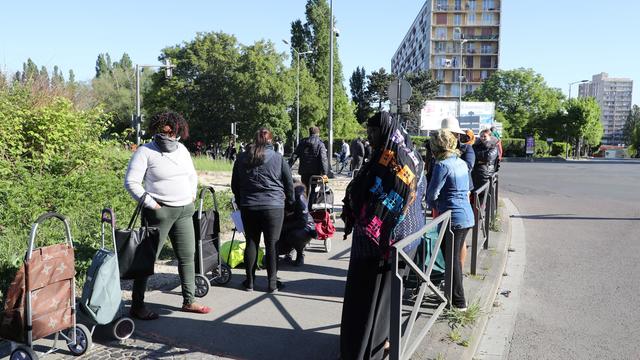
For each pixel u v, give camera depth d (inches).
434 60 4323.3
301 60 2308.1
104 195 337.4
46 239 249.0
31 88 451.2
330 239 311.7
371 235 132.6
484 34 4288.9
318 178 317.1
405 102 452.4
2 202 279.6
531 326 186.9
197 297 207.2
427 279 151.0
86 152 418.0
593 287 234.7
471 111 2084.2
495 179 391.5
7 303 137.9
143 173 172.4
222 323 179.5
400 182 132.3
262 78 1750.7
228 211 388.5
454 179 185.2
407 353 137.6
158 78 1851.6
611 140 6939.0
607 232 369.4
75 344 151.6
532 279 247.4
